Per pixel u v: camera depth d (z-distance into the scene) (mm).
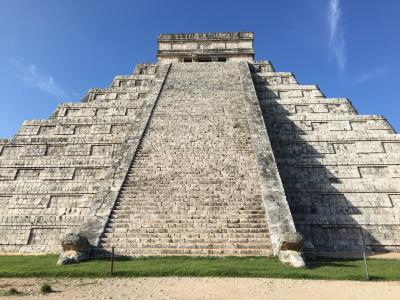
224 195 15672
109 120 23828
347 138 22406
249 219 14344
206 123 21078
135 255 12633
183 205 15188
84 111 25203
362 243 18172
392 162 20875
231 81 26766
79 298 7957
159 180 16672
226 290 8727
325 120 24172
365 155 21547
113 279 10016
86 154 21766
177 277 10227
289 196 19891
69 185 20125
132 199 15555
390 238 18234
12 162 21234
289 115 24844
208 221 14336
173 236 13609
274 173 16625
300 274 10367
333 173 20766
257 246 13055
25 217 18812
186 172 17156
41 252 17531
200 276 10344
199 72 28734
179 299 7906
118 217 14617
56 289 8859
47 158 21484
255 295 8305
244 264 11383
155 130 20500
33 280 9961
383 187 19891
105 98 27078
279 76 30031
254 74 30219
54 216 18859
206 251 12828
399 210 19062
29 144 22203
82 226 13938
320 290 8844
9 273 10570
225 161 17875
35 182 20375
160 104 23297
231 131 20297
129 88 27750
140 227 14086
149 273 10453
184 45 36000
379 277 10352
